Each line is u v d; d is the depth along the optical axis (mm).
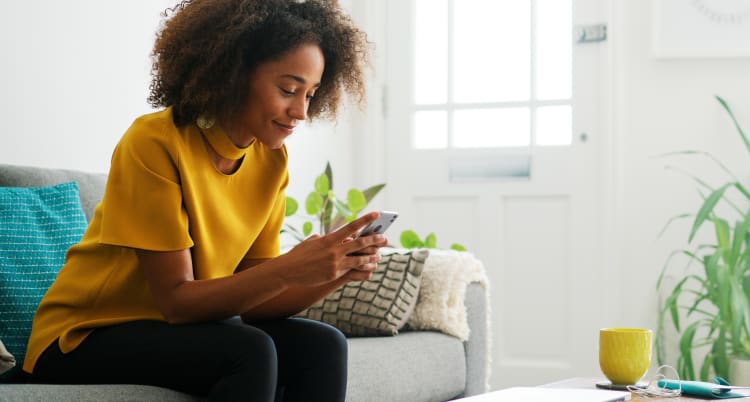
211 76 1430
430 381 2199
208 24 1453
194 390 1329
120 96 2693
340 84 1650
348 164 3941
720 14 3494
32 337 1465
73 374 1392
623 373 1607
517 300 3744
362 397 1893
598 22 3658
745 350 3082
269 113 1453
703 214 3109
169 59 1476
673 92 3576
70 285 1463
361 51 1632
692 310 3229
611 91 3635
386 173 3941
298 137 3570
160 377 1331
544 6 3738
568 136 3703
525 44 3764
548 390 1508
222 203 1502
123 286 1432
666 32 3547
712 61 3539
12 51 2312
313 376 1413
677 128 3570
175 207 1382
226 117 1464
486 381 2598
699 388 1501
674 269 3551
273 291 1335
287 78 1444
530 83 3754
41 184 1978
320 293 1506
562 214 3699
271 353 1276
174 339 1321
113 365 1355
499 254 3771
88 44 2566
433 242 3041
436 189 3867
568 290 3680
